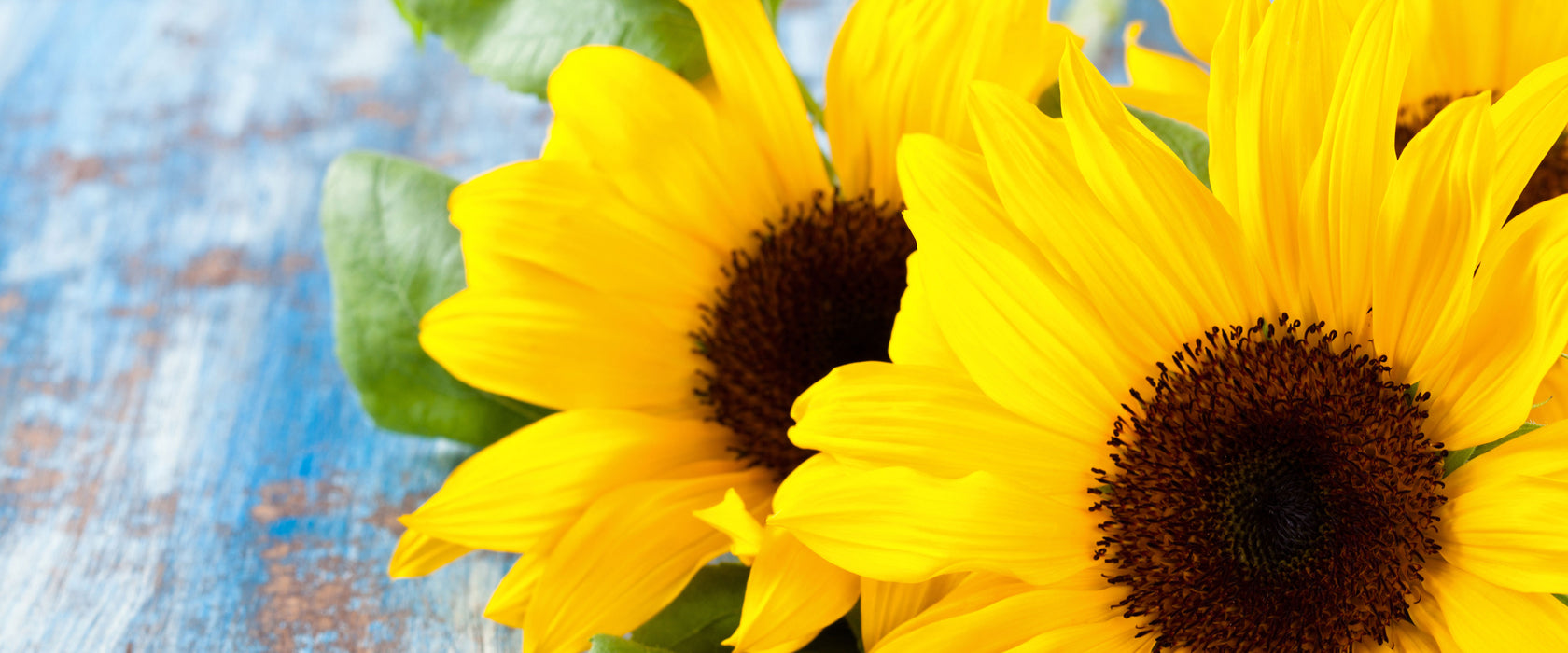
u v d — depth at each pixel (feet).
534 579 1.96
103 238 2.57
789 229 2.04
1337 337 1.85
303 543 2.17
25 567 2.14
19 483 2.24
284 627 2.07
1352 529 1.82
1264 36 1.81
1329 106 1.82
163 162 2.69
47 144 2.72
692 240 2.03
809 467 1.86
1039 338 1.85
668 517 1.96
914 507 1.82
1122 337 1.86
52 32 2.95
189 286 2.51
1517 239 1.78
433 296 2.17
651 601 1.94
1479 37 1.98
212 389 2.37
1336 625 1.82
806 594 1.87
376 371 2.19
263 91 2.82
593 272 2.01
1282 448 1.84
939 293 1.83
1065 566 1.86
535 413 2.19
